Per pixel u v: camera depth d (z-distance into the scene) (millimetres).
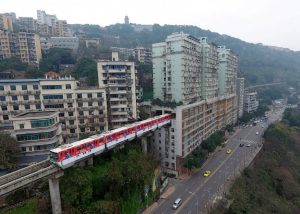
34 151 54156
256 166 90500
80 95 68625
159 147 79062
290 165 100062
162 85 104750
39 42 145875
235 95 141625
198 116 86938
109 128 77250
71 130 68625
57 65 133000
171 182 72312
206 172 77062
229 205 60094
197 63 107500
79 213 40406
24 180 36781
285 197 79375
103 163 54656
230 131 128625
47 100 65562
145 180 53781
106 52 170250
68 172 43750
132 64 79125
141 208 54969
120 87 77438
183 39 93375
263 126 149625
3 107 62781
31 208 39875
